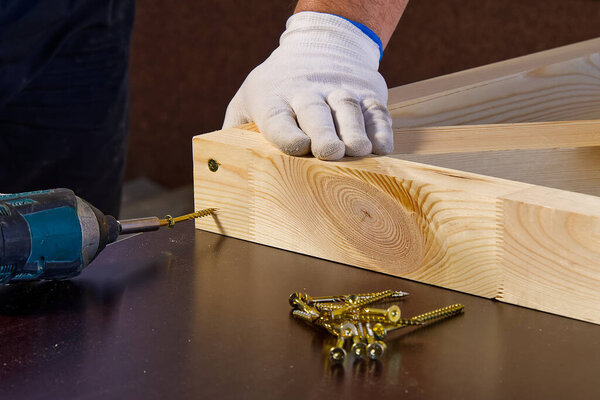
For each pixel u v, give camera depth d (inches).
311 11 50.4
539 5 112.3
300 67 46.7
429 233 36.6
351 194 38.6
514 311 34.2
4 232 32.6
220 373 28.2
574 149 46.1
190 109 127.0
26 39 63.4
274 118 42.8
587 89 61.1
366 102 45.0
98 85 70.6
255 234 42.9
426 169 38.0
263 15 118.2
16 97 66.7
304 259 40.7
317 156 39.8
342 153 39.7
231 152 42.4
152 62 125.4
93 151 72.8
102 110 71.7
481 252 35.2
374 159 40.1
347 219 39.2
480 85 56.6
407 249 37.6
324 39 48.6
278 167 40.8
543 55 63.2
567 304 33.3
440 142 46.5
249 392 27.0
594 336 31.7
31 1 62.2
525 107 59.2
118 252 40.7
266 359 29.3
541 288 33.9
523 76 58.2
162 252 41.0
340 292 36.3
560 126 49.0
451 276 36.5
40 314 33.4
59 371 28.4
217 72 123.5
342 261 40.1
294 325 32.3
